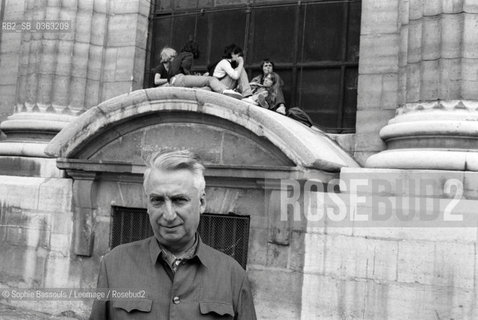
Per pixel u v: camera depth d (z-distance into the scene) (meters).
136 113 7.92
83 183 8.43
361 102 8.53
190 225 3.25
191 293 3.21
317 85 9.45
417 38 7.43
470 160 6.58
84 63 10.20
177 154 3.30
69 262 8.61
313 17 9.59
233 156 7.59
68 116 9.96
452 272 6.34
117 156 8.32
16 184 9.21
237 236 7.55
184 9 10.65
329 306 6.91
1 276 9.12
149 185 3.26
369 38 8.56
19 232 9.05
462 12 6.98
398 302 6.57
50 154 8.45
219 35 10.33
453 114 6.90
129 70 10.32
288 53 9.73
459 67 6.97
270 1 9.97
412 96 7.40
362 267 6.79
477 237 6.28
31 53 10.17
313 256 7.04
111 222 8.34
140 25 10.52
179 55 9.18
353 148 8.55
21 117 10.00
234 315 3.28
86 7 10.27
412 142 7.16
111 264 3.32
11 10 11.43
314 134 7.89
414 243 6.55
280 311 7.15
